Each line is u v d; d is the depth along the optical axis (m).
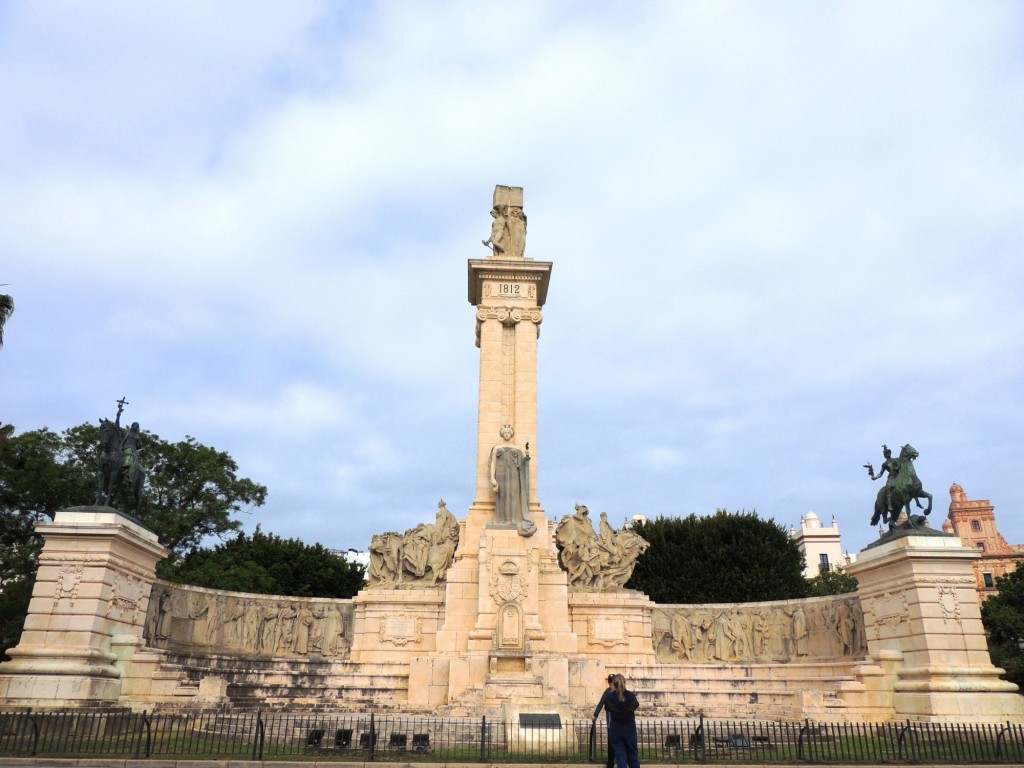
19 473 36.34
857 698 24.95
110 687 22.67
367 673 28.53
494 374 33.28
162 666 24.27
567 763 15.28
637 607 31.75
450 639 28.94
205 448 46.22
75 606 22.86
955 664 24.02
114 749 17.00
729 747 17.88
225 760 15.07
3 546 37.09
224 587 42.81
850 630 29.08
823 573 67.88
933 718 23.06
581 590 32.47
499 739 19.83
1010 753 17.67
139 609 25.56
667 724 22.06
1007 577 45.03
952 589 24.88
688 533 49.28
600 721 22.61
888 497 26.98
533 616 28.38
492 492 31.44
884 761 16.30
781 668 29.77
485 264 34.53
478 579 29.42
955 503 97.12
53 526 23.34
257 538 54.03
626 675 29.75
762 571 46.81
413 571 32.09
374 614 31.12
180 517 43.56
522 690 25.59
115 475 25.06
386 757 16.12
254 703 25.97
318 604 32.50
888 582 26.33
